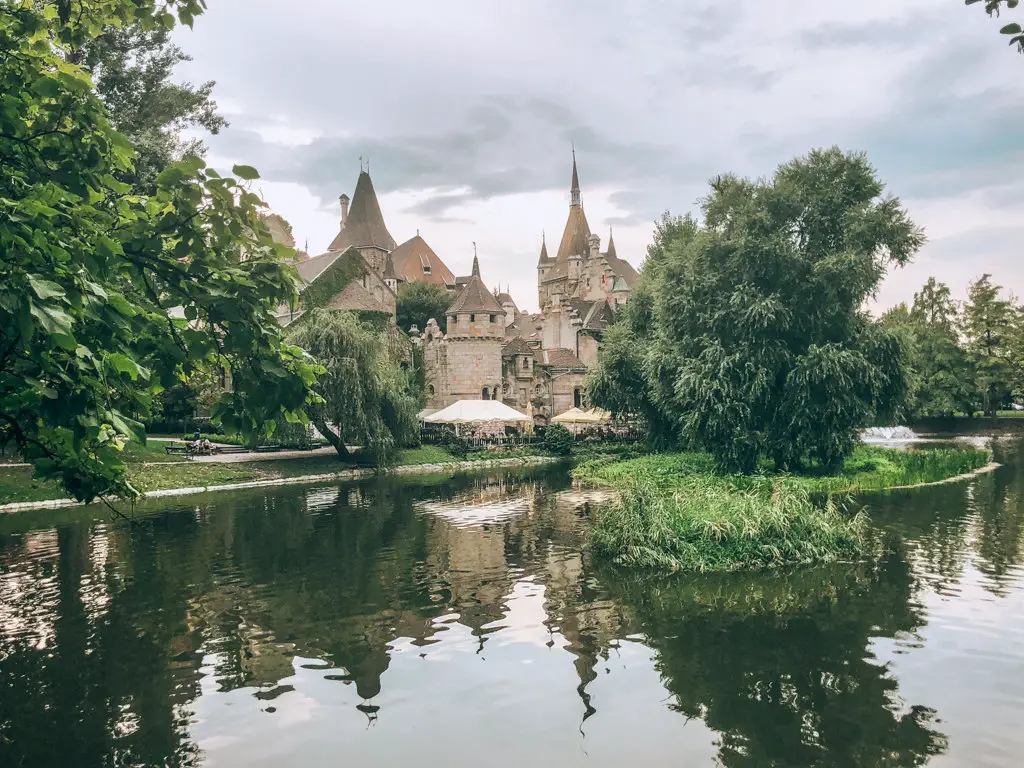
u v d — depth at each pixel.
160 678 10.05
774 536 16.84
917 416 75.31
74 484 5.75
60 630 12.23
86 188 5.12
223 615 13.06
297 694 9.48
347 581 15.48
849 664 10.21
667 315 34.72
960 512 23.02
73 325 4.87
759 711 8.78
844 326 31.70
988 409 79.88
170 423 49.34
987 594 13.60
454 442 52.72
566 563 16.95
